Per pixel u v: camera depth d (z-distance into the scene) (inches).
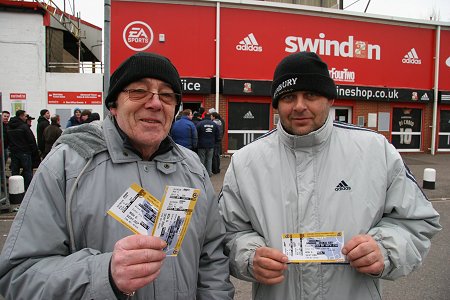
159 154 62.7
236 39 537.0
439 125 634.8
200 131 388.5
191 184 65.3
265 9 542.0
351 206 67.5
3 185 283.3
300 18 557.3
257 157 74.2
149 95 58.9
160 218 53.4
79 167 56.6
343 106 590.6
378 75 599.5
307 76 68.3
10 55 509.4
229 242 74.7
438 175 434.3
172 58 521.3
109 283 47.7
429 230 69.4
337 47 576.1
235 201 75.7
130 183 58.6
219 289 67.8
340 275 65.9
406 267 64.2
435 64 621.3
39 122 399.5
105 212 55.8
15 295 51.6
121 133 61.3
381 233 65.5
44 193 54.3
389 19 590.9
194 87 519.8
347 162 70.0
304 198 68.8
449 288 152.5
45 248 52.6
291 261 63.6
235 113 546.0
